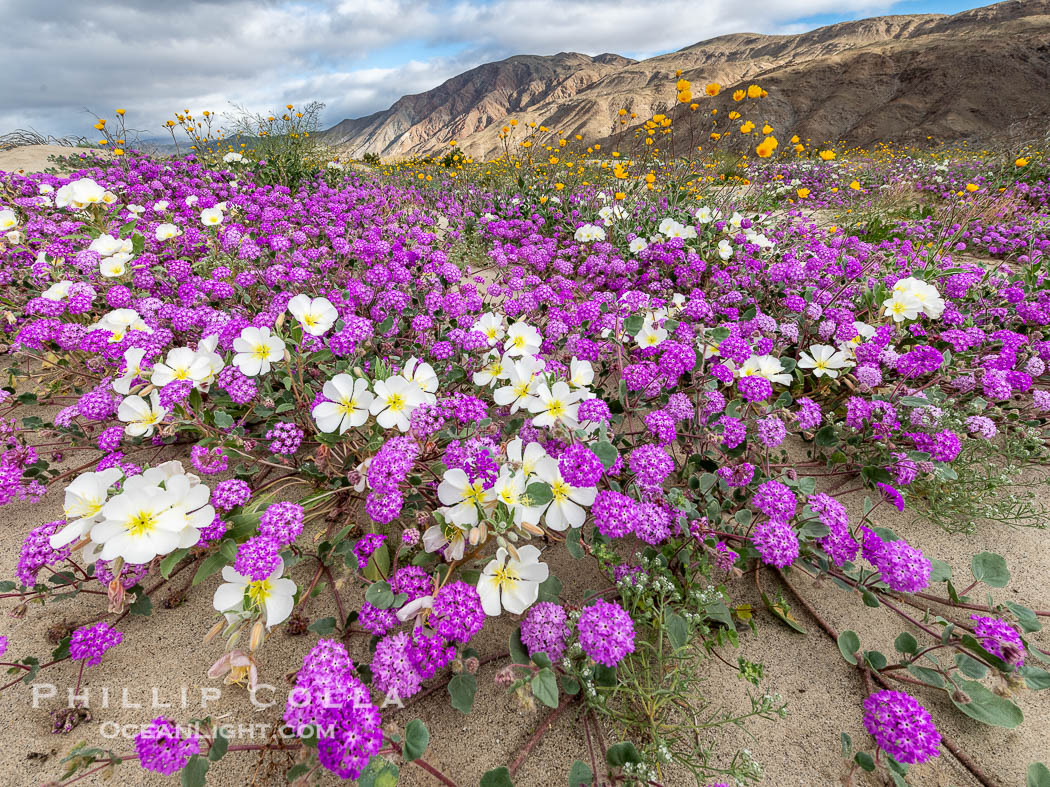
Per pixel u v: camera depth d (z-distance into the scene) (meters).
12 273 3.53
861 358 2.64
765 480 2.06
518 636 1.54
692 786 1.45
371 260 3.99
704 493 2.08
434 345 2.77
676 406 2.21
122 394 2.38
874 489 2.45
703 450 2.37
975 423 2.25
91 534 1.46
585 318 2.92
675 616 1.54
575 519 1.75
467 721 1.61
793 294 3.67
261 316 2.61
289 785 1.38
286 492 2.37
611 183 6.79
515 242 5.65
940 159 13.80
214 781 1.45
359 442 2.34
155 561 2.03
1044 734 1.58
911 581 1.56
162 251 4.14
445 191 8.35
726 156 6.80
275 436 2.04
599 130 129.88
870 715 1.37
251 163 7.88
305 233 4.56
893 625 1.89
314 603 1.93
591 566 2.11
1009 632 1.50
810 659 1.78
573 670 1.52
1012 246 6.07
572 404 2.03
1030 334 3.45
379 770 1.18
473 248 5.78
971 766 1.47
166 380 2.13
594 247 4.71
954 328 3.35
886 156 15.46
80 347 2.53
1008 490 2.51
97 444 2.62
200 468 1.94
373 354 2.90
